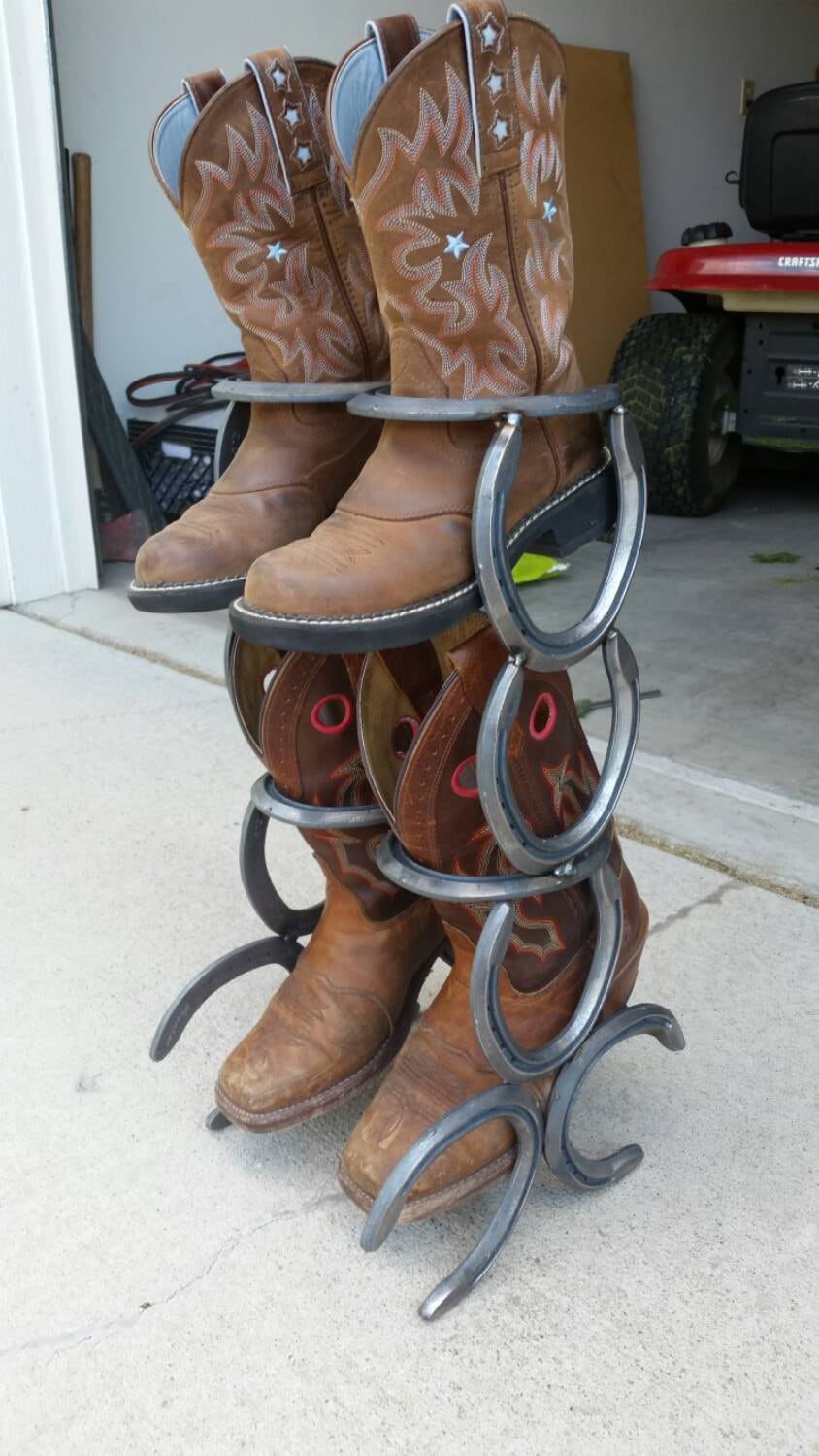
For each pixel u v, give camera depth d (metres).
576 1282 1.07
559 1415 0.94
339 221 1.05
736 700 2.40
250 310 1.05
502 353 0.91
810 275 3.49
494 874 1.06
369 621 0.88
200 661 2.68
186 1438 0.94
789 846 1.78
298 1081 1.17
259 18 3.77
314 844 1.16
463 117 0.84
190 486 3.63
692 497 3.97
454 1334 1.02
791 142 3.83
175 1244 1.13
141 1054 1.40
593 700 2.41
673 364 3.82
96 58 3.50
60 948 1.61
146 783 2.09
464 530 0.91
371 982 1.20
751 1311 1.03
